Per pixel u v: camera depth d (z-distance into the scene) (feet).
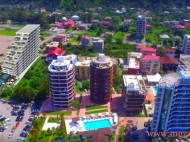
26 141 568.82
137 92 649.20
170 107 543.80
